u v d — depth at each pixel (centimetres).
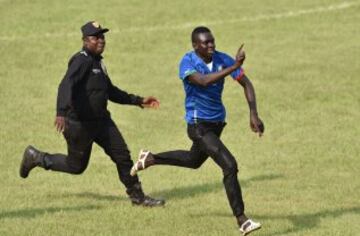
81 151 3183
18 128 4769
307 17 7562
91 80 3105
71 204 3322
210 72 2828
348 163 4038
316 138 4541
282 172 3900
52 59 6425
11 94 5534
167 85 5791
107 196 3488
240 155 4234
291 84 5709
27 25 7288
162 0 8119
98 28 3084
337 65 6147
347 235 2862
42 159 3284
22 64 6284
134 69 6178
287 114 5059
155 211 3183
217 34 7069
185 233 2881
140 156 3031
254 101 2850
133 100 3256
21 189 3597
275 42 6862
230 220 3058
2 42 6812
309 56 6431
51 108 5241
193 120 2866
